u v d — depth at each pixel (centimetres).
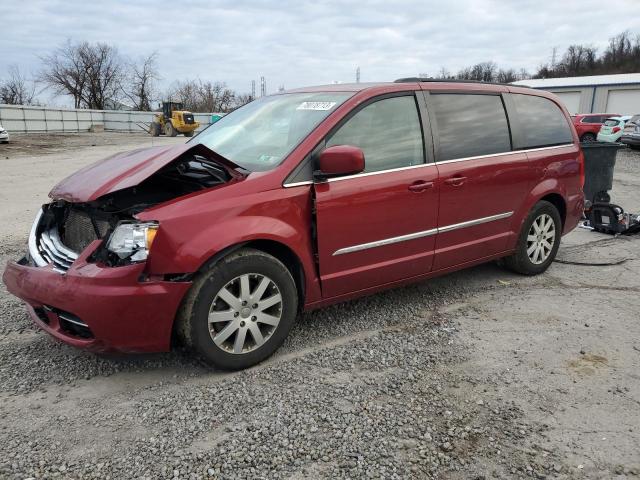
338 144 373
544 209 521
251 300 338
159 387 323
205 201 321
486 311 447
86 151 2394
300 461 258
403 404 307
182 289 312
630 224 712
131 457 260
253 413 297
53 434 277
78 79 6362
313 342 387
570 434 281
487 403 309
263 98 479
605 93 4234
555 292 493
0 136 2714
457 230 444
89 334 314
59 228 363
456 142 440
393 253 405
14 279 341
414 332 404
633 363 357
